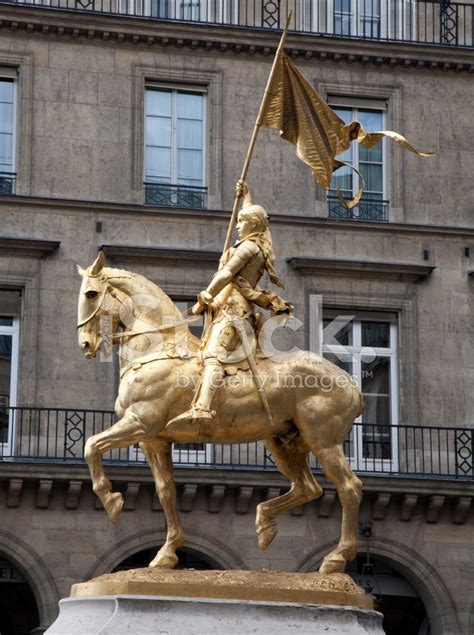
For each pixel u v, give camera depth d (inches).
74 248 1711.4
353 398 836.0
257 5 1815.9
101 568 1611.7
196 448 1675.7
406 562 1680.6
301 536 1651.1
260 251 850.1
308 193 1780.3
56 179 1724.9
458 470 1742.1
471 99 1847.9
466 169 1833.2
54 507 1614.2
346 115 1828.2
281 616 761.6
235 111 1780.3
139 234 1731.1
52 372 1678.2
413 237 1798.7
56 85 1740.9
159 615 750.5
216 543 1633.9
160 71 1769.2
